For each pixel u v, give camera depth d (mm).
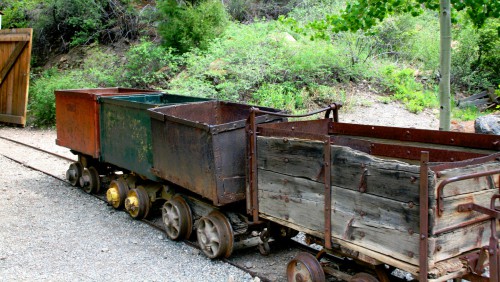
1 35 16359
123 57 19156
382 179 3727
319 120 5711
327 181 4184
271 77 14359
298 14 17688
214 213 5750
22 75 15734
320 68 14891
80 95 8047
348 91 14695
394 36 17016
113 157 7434
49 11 22344
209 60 14977
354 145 4898
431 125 12523
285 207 4703
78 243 6285
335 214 4152
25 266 5555
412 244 3543
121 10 21234
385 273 4145
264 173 4926
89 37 21234
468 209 3643
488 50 16297
